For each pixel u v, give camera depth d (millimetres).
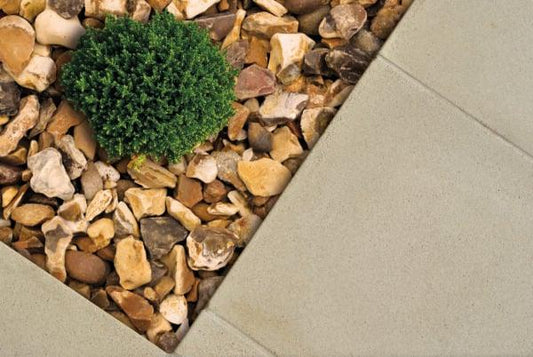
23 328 1517
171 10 1599
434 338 1569
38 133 1573
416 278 1573
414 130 1589
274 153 1615
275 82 1625
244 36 1645
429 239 1579
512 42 1610
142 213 1575
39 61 1554
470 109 1599
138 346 1532
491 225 1587
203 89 1508
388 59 1602
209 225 1597
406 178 1582
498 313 1577
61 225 1548
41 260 1558
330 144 1581
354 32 1630
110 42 1511
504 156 1595
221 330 1549
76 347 1521
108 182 1581
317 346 1558
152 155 1545
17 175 1562
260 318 1556
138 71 1482
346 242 1570
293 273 1563
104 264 1565
